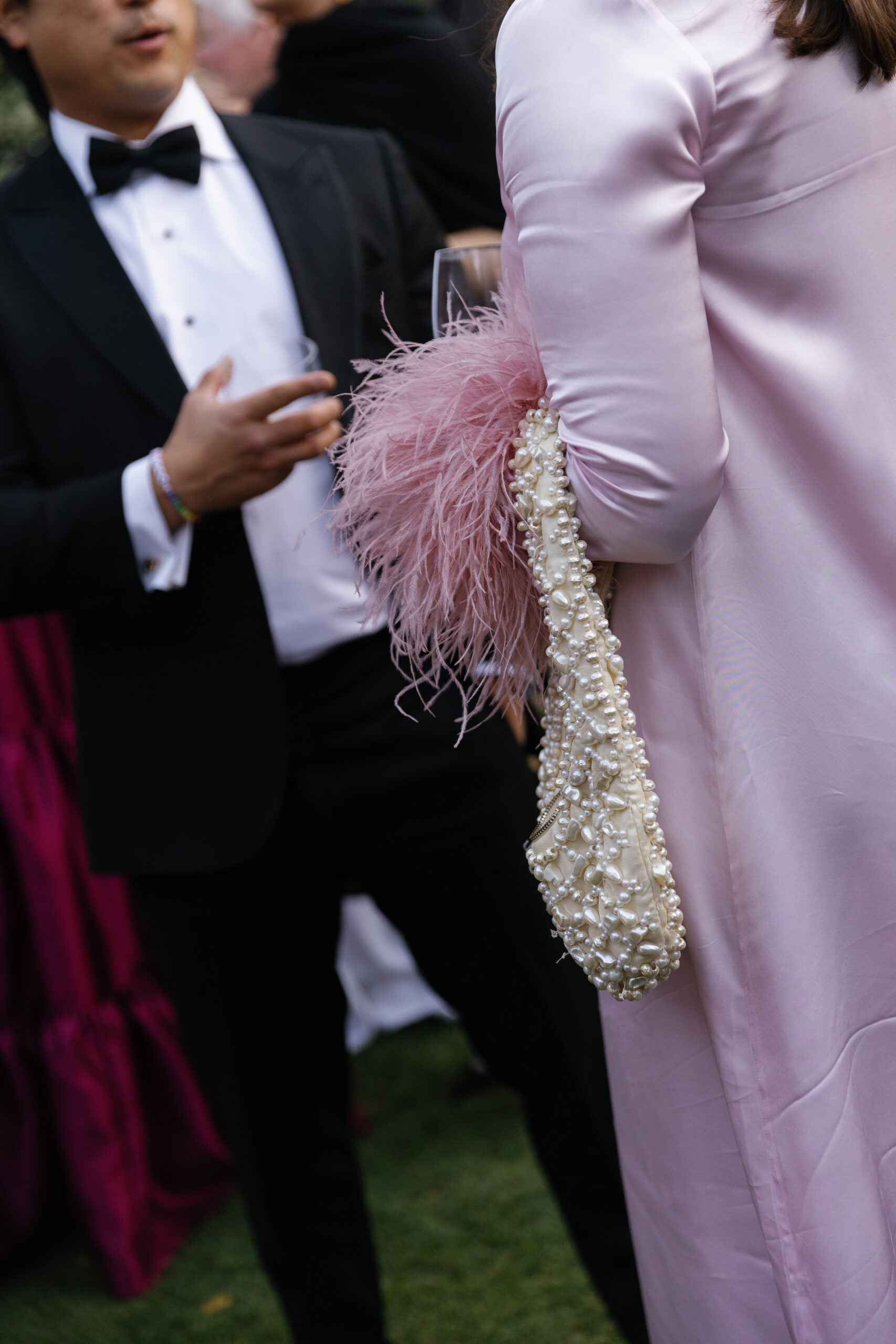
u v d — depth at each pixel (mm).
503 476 970
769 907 937
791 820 938
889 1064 978
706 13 839
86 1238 2080
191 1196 2227
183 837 1509
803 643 926
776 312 902
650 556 896
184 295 1548
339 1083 1666
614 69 819
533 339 955
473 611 1017
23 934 2094
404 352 1105
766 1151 964
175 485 1400
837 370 895
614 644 927
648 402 834
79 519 1422
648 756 972
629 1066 1079
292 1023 1593
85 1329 1962
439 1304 1876
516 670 1051
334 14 1950
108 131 1565
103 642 1532
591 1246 1578
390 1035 2758
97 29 1468
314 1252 1627
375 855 1565
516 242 949
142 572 1444
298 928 1581
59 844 2064
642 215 818
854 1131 950
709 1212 1051
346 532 1162
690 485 852
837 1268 942
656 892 918
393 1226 2070
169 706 1514
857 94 865
